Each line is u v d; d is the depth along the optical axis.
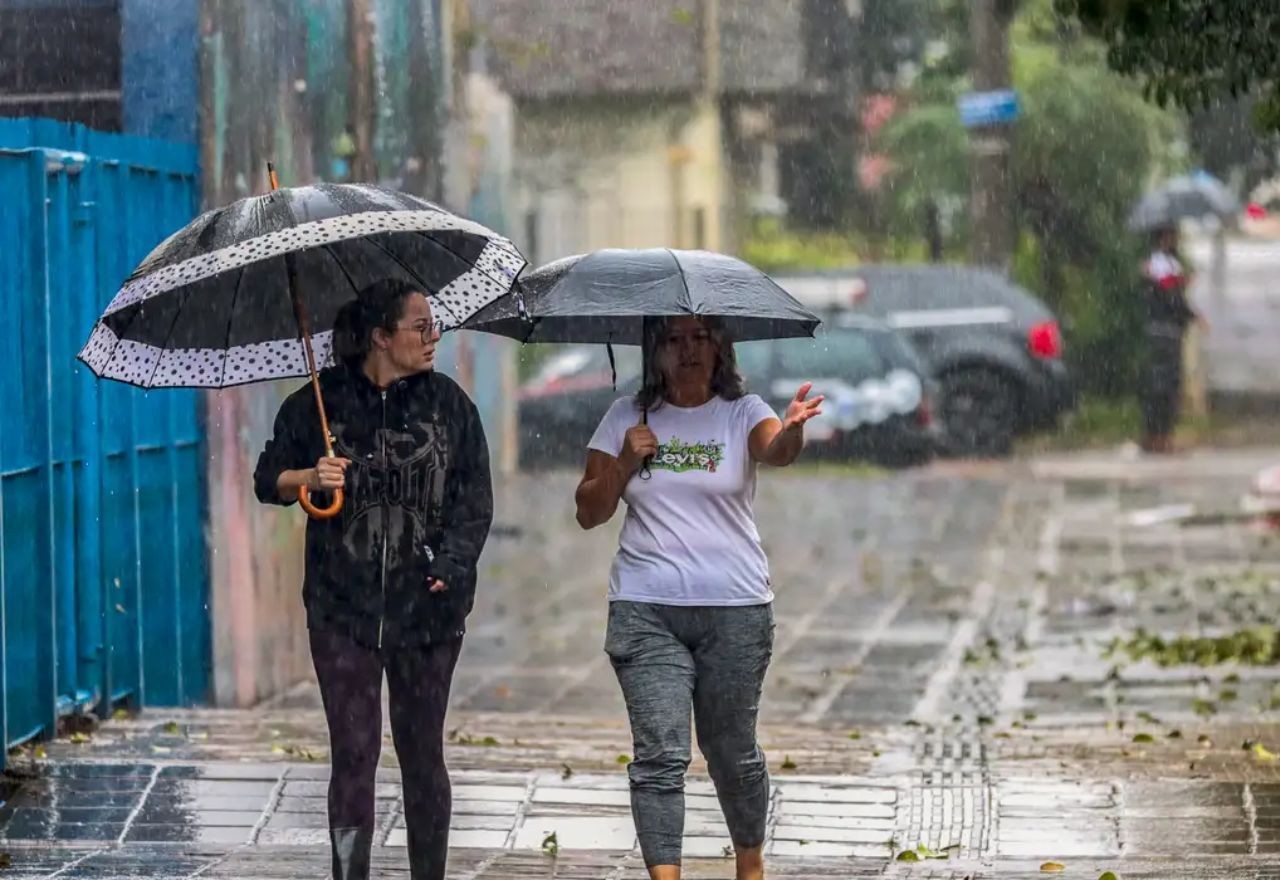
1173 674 34.72
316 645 17.94
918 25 102.50
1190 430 82.56
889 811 23.38
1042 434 80.56
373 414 17.89
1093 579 47.28
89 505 28.33
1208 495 63.47
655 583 18.31
